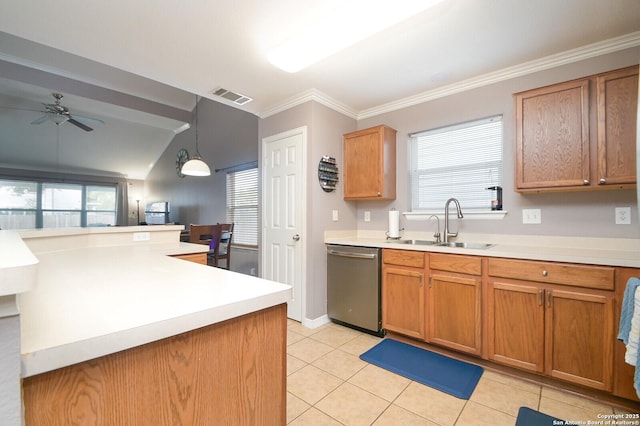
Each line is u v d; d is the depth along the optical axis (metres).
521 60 2.28
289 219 3.05
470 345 2.08
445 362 2.15
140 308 0.68
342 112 3.22
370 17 1.69
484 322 2.03
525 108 2.10
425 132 2.97
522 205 2.36
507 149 2.44
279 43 2.04
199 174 4.41
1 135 5.86
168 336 0.63
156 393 0.64
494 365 2.05
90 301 0.73
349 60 2.28
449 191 2.83
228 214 5.18
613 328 1.61
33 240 1.62
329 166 3.03
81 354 0.51
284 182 3.11
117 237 2.16
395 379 1.94
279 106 3.13
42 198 7.10
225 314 0.73
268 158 3.29
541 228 2.28
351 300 2.76
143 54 2.19
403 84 2.69
